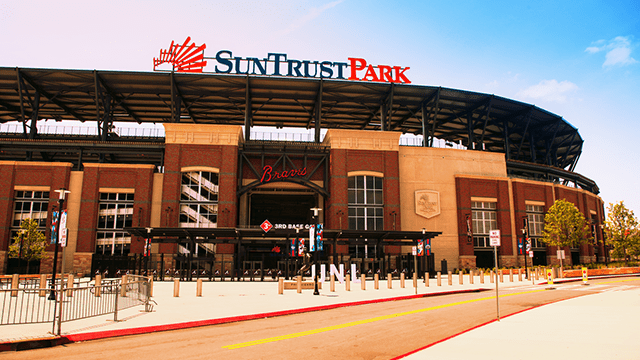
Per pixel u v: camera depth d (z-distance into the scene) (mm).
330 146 61906
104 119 65062
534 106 73500
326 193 61188
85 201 57344
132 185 58188
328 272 53594
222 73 63094
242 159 61562
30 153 62375
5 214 56219
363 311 19000
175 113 67062
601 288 31078
